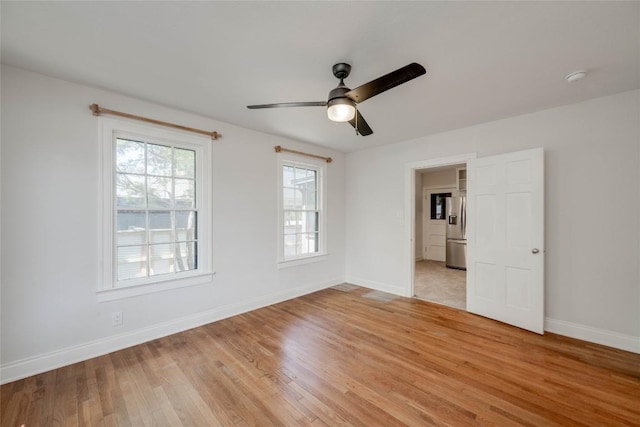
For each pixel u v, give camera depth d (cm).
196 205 312
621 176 253
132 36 172
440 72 213
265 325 306
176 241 297
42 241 218
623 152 252
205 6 146
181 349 252
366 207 467
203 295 310
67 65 206
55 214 224
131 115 256
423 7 146
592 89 244
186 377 209
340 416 169
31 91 214
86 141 237
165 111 280
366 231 467
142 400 184
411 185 407
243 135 347
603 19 154
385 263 440
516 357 236
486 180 325
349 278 493
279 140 389
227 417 169
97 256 242
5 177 205
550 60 197
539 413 170
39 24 160
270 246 378
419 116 308
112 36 172
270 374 212
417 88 239
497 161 315
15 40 175
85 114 237
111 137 249
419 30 164
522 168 295
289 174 420
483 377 208
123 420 166
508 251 304
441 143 371
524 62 199
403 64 202
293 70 211
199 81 230
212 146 317
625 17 152
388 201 436
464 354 242
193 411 174
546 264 290
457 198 620
